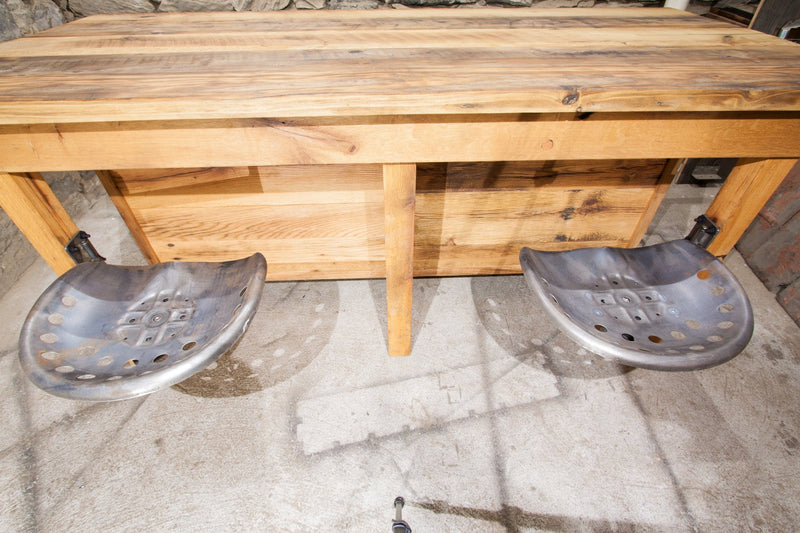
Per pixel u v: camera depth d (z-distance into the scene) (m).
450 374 1.40
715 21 1.37
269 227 1.44
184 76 0.88
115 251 1.91
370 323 1.58
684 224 2.04
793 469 1.15
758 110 0.88
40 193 1.05
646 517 1.07
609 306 1.09
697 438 1.22
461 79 0.84
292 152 0.90
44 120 0.79
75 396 0.80
